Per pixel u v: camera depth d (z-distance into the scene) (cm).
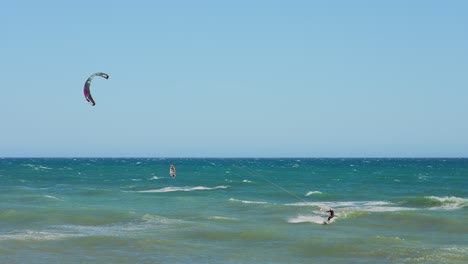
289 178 8488
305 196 5197
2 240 2455
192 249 2347
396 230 2912
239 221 3183
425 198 4503
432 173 10150
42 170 11650
